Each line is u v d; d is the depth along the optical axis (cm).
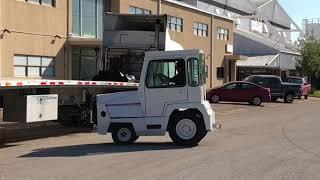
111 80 2092
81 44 3128
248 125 2119
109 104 1485
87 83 1691
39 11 2919
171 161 1169
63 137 1698
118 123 1479
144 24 2348
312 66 6950
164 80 1451
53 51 3034
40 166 1119
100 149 1387
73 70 3206
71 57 3177
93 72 3341
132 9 3800
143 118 1462
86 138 1672
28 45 2842
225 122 2275
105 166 1109
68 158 1230
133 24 2353
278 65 6694
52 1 3034
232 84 3759
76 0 3225
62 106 1734
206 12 5222
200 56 1440
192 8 4912
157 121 1451
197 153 1294
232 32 5872
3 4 2652
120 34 2325
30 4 2848
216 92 3775
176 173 1023
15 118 1433
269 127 2028
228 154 1277
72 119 1811
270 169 1068
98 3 3425
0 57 2633
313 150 1354
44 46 2962
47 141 1595
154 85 1454
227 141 1552
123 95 1484
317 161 1171
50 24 3003
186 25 4806
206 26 5259
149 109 1458
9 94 1434
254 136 1694
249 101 3706
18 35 2767
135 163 1145
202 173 1022
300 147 1415
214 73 5456
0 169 1084
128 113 1472
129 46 2309
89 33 3347
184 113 1438
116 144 1490
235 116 2666
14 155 1295
